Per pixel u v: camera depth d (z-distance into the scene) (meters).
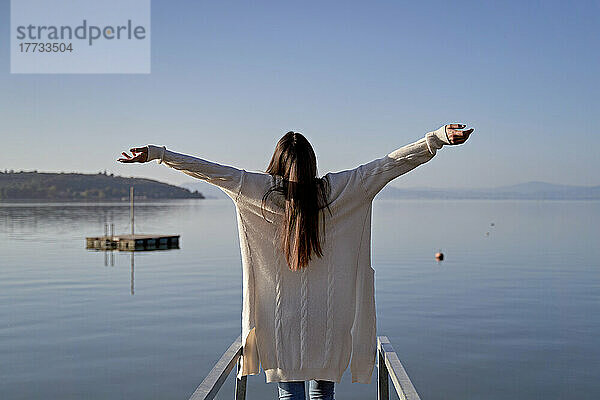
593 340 13.77
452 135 2.66
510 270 26.86
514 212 124.00
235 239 46.53
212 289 21.55
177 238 40.16
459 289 21.31
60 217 81.25
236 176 2.76
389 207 172.12
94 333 14.56
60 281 23.70
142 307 18.05
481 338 13.95
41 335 14.39
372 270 2.91
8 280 24.02
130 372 11.28
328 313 2.80
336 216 2.79
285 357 2.80
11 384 10.63
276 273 2.80
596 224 72.69
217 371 2.55
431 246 39.62
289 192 2.74
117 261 30.73
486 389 10.39
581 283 22.88
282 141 2.82
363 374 2.91
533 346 13.23
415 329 14.85
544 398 9.92
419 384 10.66
